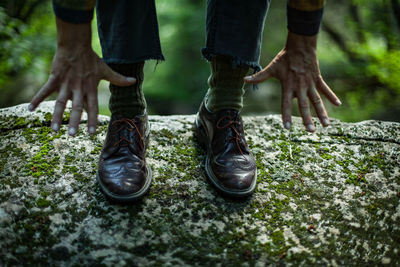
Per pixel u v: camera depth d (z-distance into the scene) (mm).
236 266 1119
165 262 1115
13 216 1207
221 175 1373
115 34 1245
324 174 1565
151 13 1248
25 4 4652
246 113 5148
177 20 5262
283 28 5551
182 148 1699
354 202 1411
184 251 1155
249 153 1476
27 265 1075
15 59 3785
